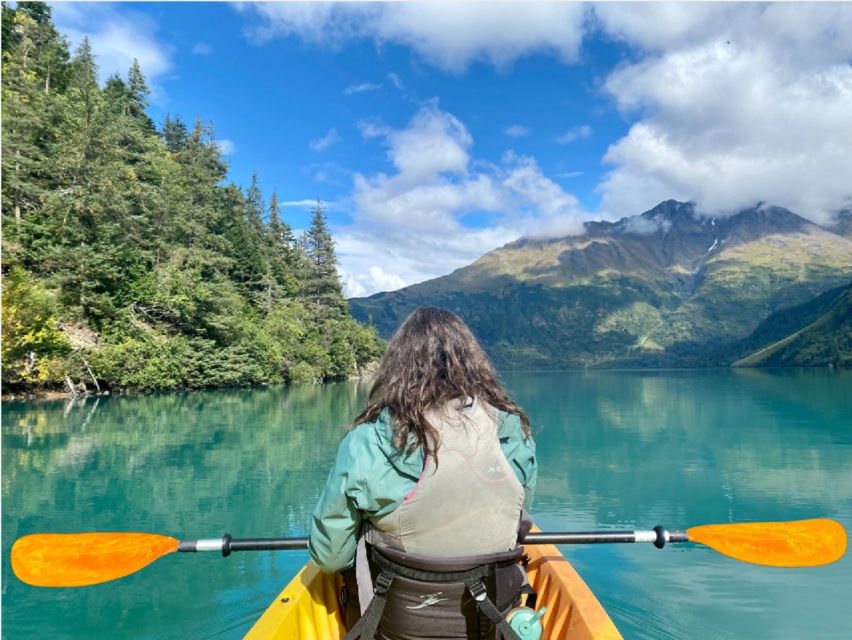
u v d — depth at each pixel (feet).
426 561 6.22
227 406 84.89
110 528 24.59
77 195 104.99
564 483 34.50
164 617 15.23
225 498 29.76
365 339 231.09
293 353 175.52
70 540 9.67
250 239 203.00
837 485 33.45
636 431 60.70
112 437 50.62
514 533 6.68
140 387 106.93
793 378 202.49
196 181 186.29
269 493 30.86
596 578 17.87
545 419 74.64
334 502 6.55
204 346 123.44
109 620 15.11
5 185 100.73
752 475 36.58
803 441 51.78
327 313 220.23
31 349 84.84
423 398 6.53
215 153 219.61
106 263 105.50
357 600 8.10
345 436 6.86
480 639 6.44
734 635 14.23
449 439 6.35
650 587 17.19
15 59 130.62
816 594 16.55
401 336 7.36
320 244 226.79
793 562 10.14
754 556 10.14
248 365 139.23
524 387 178.40
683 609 15.70
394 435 6.39
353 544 6.94
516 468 7.14
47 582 9.45
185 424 61.11
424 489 6.20
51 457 40.81
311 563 10.20
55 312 91.09
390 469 6.36
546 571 10.83
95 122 111.14
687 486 33.47
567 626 8.81
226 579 17.80
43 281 95.81
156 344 109.29
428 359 6.97
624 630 14.48
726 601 16.15
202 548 9.59
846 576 17.83
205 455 42.34
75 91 116.26
